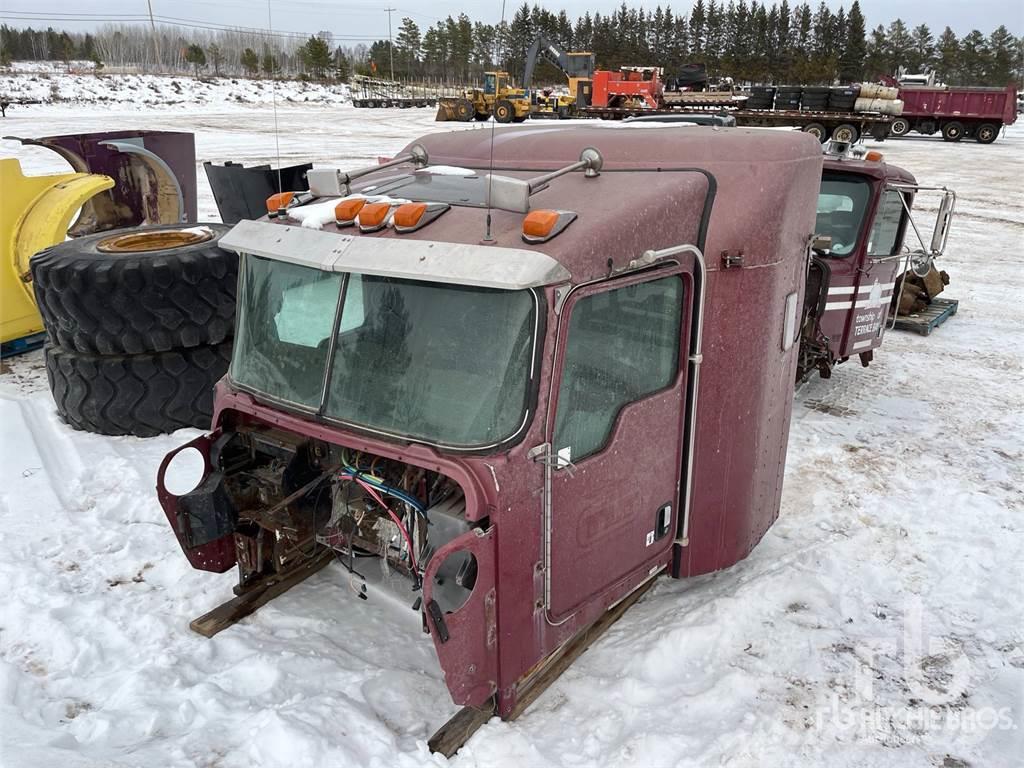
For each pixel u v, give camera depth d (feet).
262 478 12.95
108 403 19.45
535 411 9.52
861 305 24.50
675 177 11.57
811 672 12.34
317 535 12.40
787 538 16.39
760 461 13.53
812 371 26.73
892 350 30.17
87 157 28.30
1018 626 13.64
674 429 11.99
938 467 20.02
